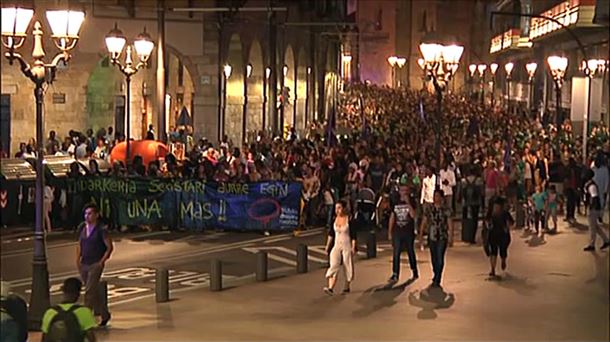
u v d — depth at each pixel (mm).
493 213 29156
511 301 25516
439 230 27438
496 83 148750
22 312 15867
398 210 28594
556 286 27609
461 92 149750
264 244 36062
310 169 39750
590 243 34594
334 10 89062
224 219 38844
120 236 37500
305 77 80188
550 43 89375
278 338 21094
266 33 64562
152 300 25703
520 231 39406
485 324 22750
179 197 38844
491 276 28906
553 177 44406
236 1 55938
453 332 21844
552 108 92000
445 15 171000
